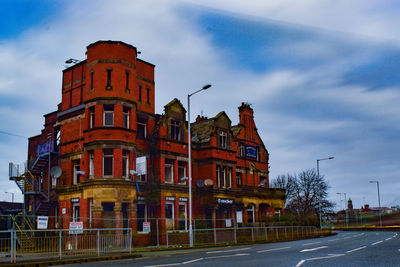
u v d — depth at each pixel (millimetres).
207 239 31547
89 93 32750
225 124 42438
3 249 18453
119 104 32094
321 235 48875
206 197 38656
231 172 42000
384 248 22547
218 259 17672
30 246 20844
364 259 16422
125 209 32344
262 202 48125
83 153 32812
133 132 32656
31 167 37094
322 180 78250
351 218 124750
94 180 30641
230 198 40875
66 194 33438
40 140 41219
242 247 27906
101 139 31297
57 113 36844
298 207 75250
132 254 22031
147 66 37250
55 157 36438
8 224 31875
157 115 38656
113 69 32531
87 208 31078
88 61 33312
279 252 21016
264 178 51094
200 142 40312
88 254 21297
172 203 35844
